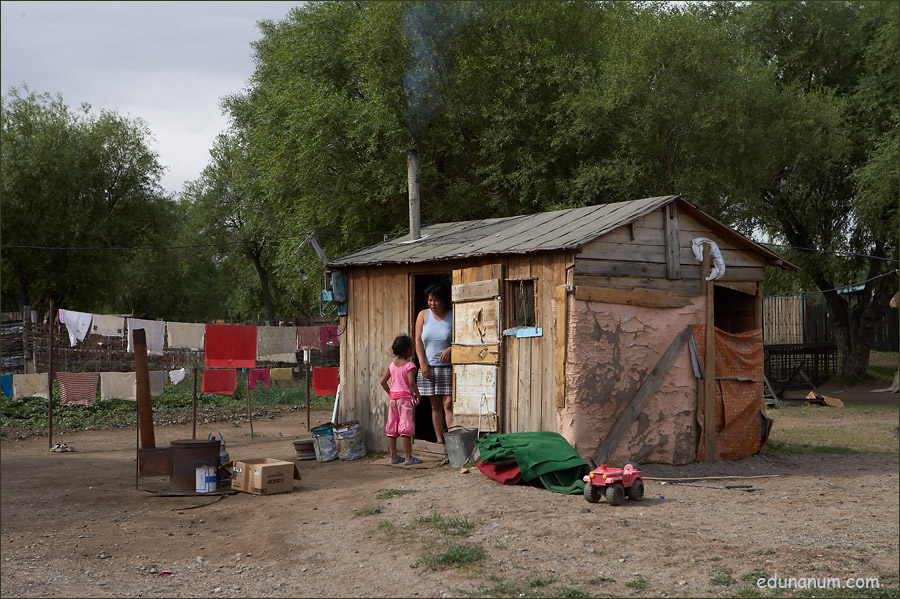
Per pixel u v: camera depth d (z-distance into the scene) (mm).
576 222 10883
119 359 23125
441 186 23953
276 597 5578
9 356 22797
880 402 22969
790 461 11320
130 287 44844
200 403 21875
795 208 28109
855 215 26188
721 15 29312
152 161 35500
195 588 5836
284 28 29062
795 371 24859
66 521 8094
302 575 6105
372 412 12430
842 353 28828
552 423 9727
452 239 12531
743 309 12133
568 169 22938
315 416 20141
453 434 10328
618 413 9891
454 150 23172
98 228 32562
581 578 5645
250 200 31375
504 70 22719
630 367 10047
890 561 5992
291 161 23203
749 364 11523
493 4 22906
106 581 6027
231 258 46500
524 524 7098
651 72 21391
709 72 21188
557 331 9656
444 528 7070
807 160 24578
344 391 13062
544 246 9703
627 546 6383
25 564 6500
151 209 35688
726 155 21688
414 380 11039
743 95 22062
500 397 10477
